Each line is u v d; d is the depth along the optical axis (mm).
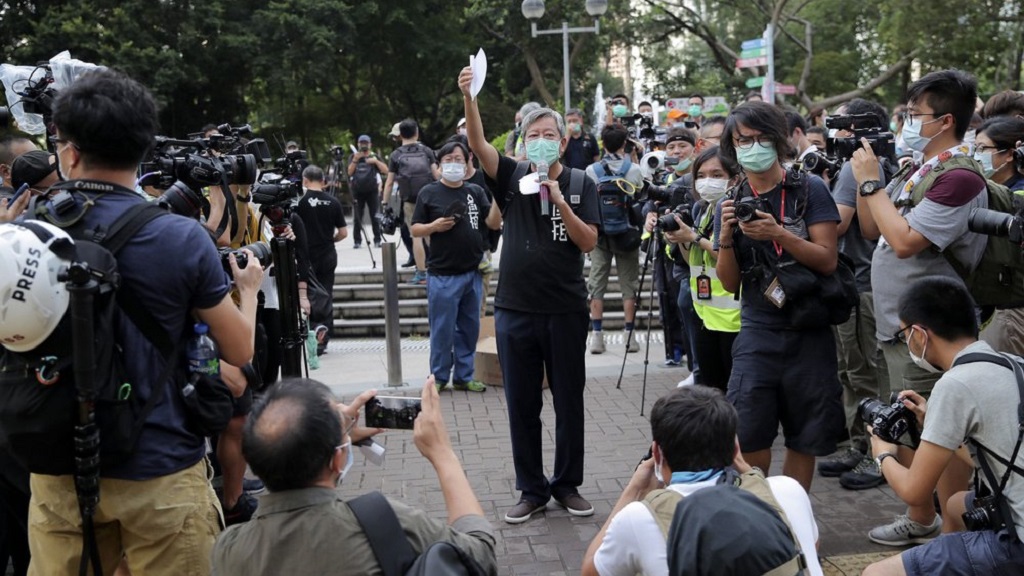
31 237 2385
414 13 30547
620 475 5504
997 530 2979
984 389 2986
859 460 5375
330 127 33219
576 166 10938
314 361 8711
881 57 32375
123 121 2604
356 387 7961
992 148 4605
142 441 2611
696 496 2422
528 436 4840
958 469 3869
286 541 2137
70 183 2643
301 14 27781
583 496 5172
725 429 2672
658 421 2723
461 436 6375
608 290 11031
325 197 9281
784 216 3932
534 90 33219
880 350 5293
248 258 3131
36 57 24750
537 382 4828
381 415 2596
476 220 7445
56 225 2578
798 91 29438
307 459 2164
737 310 5285
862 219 4465
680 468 2691
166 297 2605
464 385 7629
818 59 32781
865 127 4176
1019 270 3953
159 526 2639
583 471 5098
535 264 4664
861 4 32469
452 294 7359
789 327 3951
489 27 31922
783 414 4055
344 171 19922
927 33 25109
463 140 7641
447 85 33062
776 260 3893
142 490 2619
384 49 31406
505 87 33844
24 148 4621
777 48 33094
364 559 2125
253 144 4344
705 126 6754
